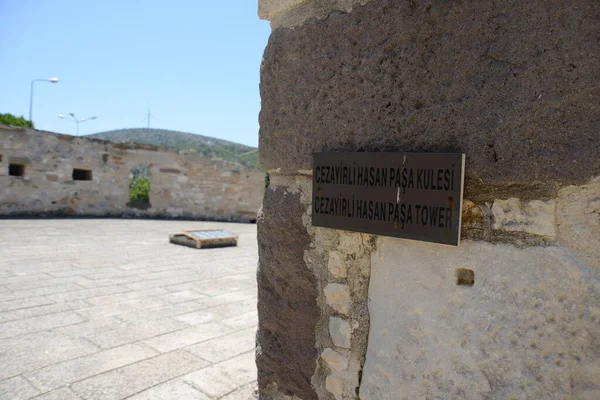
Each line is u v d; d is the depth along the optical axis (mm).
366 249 1446
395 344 1358
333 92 1490
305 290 1644
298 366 1673
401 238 1318
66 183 12227
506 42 1089
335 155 1475
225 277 5559
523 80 1062
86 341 3217
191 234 8242
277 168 1712
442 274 1248
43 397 2393
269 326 1778
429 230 1225
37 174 11719
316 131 1555
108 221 11820
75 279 5098
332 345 1556
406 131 1296
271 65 1706
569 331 1025
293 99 1630
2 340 3176
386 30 1337
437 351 1257
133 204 13672
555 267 1047
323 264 1577
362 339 1462
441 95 1215
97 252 6965
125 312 3947
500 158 1104
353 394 1485
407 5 1283
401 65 1303
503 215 1133
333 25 1483
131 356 2975
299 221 1652
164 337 3357
